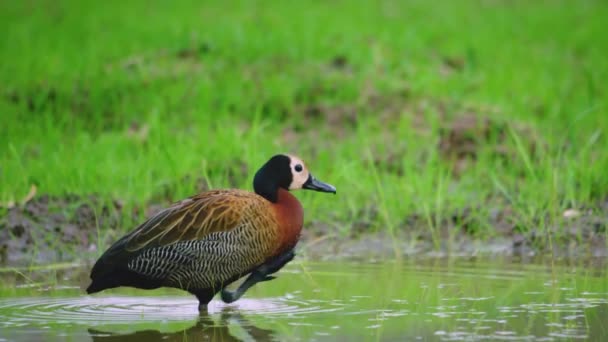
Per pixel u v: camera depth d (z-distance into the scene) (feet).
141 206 42.93
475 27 93.97
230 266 31.71
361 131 54.60
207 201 31.78
